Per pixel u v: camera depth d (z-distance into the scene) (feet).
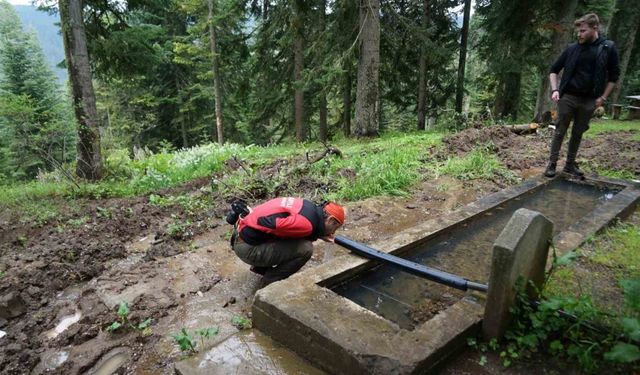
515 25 43.47
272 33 43.37
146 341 9.29
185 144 72.59
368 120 36.81
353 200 18.29
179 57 56.90
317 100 52.08
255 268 11.55
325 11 44.01
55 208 19.33
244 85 50.98
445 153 24.29
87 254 13.82
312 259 12.77
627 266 10.17
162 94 71.72
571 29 36.19
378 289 10.61
